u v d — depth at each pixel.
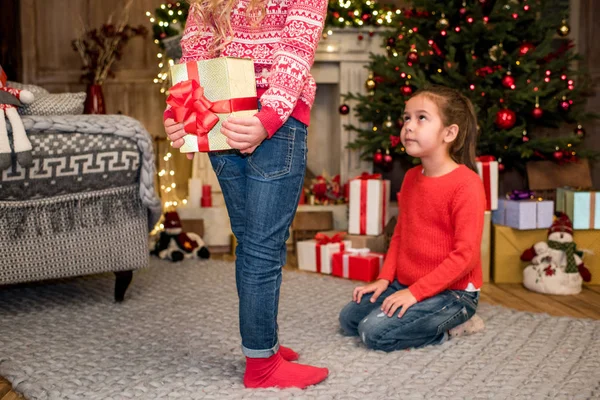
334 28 3.59
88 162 2.13
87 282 2.71
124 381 1.54
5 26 4.20
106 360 1.70
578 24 4.04
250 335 1.44
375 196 3.03
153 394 1.45
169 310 2.24
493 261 2.79
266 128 1.23
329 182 3.67
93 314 2.20
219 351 1.78
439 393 1.46
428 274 1.80
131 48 4.37
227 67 1.28
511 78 2.88
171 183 4.20
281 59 1.25
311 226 3.50
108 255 2.25
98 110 3.92
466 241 1.77
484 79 2.98
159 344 1.85
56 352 1.78
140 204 2.27
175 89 1.31
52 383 1.53
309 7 1.25
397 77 3.18
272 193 1.35
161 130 4.43
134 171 2.21
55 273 2.18
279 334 1.94
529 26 3.11
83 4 4.32
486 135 2.94
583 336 1.91
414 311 1.78
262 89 1.35
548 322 2.05
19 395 1.52
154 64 4.41
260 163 1.34
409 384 1.51
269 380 1.48
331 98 4.07
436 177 1.88
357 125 3.70
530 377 1.56
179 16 3.71
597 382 1.53
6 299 2.41
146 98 4.41
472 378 1.56
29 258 2.14
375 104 3.21
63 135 2.07
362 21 3.57
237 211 1.47
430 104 1.84
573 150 3.10
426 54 3.09
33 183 2.08
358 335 1.93
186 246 3.22
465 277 1.86
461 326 1.91
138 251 2.30
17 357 1.73
